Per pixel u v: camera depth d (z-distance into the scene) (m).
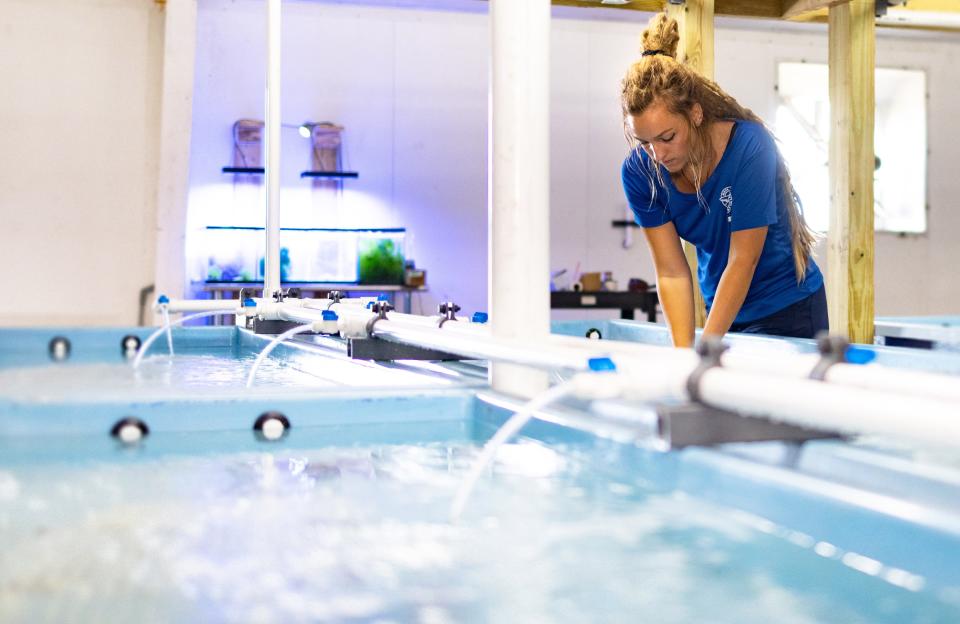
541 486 1.05
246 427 1.35
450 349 1.48
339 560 0.80
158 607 0.68
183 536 0.86
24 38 6.18
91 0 6.25
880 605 0.67
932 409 0.70
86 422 1.29
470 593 0.72
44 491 1.01
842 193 3.27
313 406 1.38
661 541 0.84
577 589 0.72
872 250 3.29
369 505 0.98
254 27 6.68
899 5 3.64
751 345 2.28
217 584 0.73
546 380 1.48
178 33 5.80
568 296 6.10
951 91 7.86
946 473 0.78
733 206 2.01
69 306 6.29
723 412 0.94
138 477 1.09
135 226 6.36
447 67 7.06
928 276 7.89
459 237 7.12
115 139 6.32
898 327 3.32
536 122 1.47
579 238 7.35
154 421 1.31
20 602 0.69
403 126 6.99
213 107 6.62
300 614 0.67
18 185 6.20
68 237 6.27
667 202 2.19
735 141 1.97
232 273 6.17
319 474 1.12
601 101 7.34
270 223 3.27
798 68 7.57
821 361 0.95
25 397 1.27
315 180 6.80
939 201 7.89
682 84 1.85
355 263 6.27
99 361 2.62
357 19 6.88
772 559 0.78
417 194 7.03
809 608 0.67
